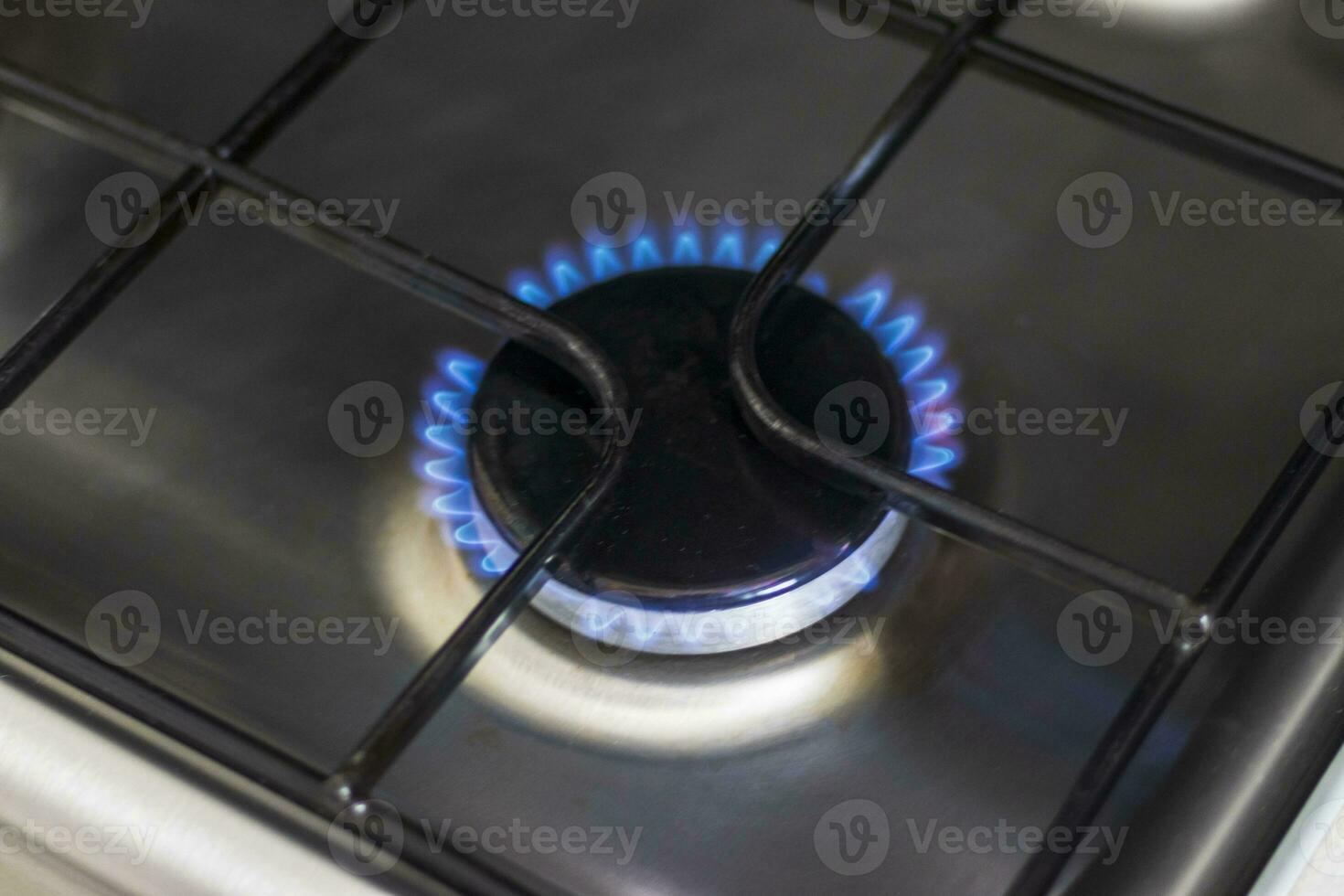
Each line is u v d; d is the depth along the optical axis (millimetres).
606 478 600
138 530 632
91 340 657
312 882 558
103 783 563
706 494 613
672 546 608
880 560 625
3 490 637
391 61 704
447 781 605
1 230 671
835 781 606
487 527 628
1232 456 637
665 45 708
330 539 631
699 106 696
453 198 681
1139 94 652
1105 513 630
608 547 608
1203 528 627
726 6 714
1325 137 686
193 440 644
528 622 622
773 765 608
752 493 613
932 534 630
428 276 617
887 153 639
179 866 559
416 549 630
